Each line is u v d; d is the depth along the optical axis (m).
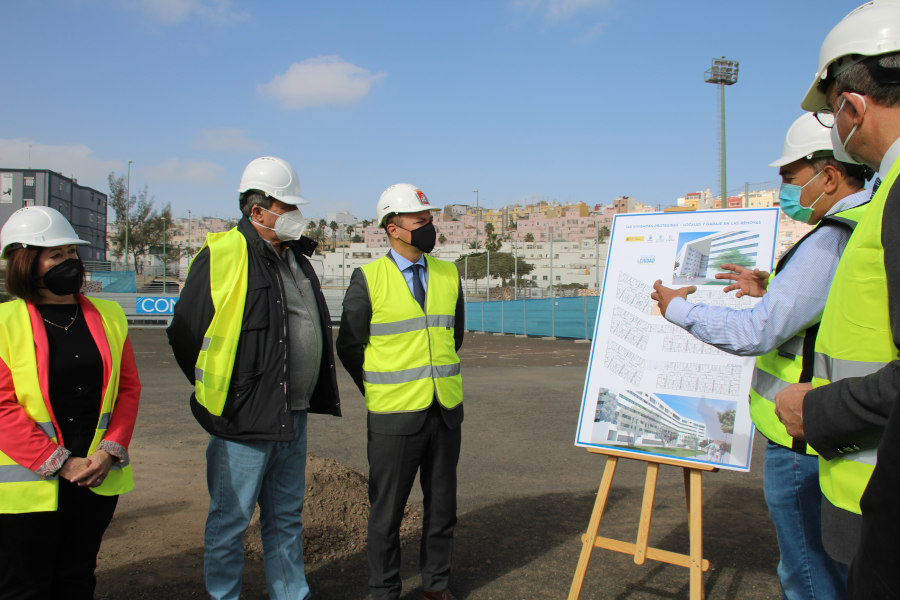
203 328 2.46
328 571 3.20
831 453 1.33
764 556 3.46
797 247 2.00
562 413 7.84
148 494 4.34
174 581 3.03
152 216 59.44
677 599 2.95
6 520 2.02
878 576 1.02
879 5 1.39
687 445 2.67
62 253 2.21
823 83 1.54
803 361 2.01
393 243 3.04
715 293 2.74
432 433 2.86
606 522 4.01
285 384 2.54
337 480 4.02
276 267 2.65
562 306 24.14
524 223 144.25
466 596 2.97
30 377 2.08
